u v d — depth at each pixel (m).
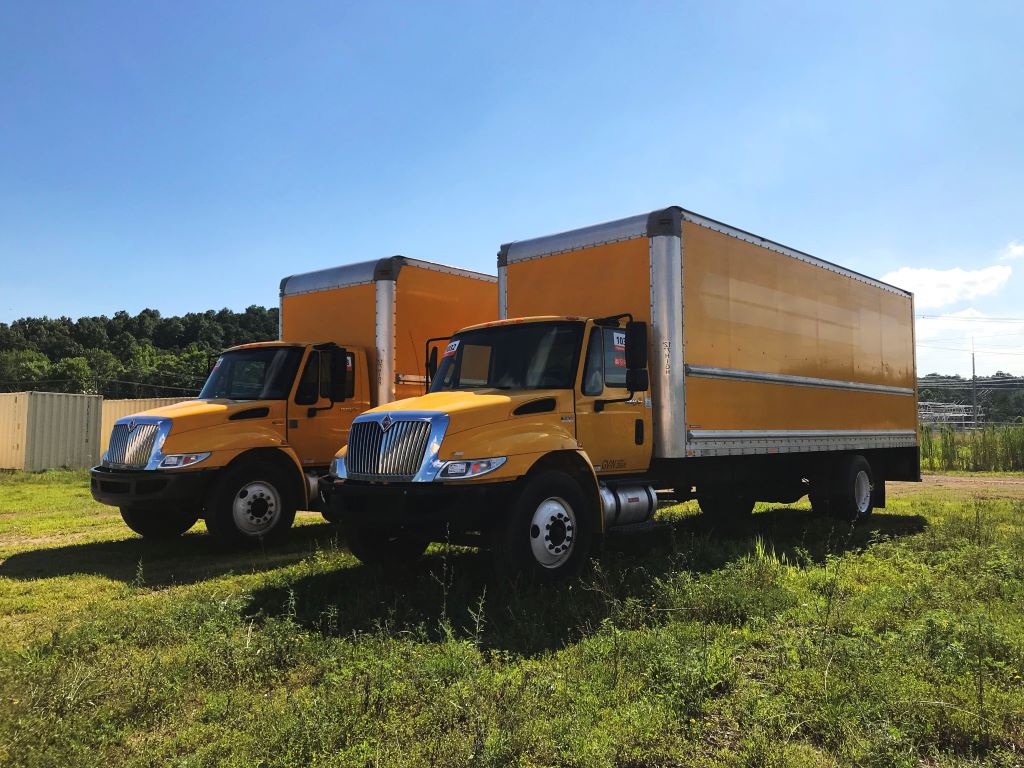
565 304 8.79
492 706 3.81
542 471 6.66
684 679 4.11
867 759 3.32
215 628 5.21
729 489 10.23
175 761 3.30
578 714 3.77
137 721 3.84
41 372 108.69
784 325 9.95
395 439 6.38
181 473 8.63
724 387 8.68
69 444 26.94
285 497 9.44
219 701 4.01
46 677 4.23
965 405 97.69
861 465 11.54
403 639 5.07
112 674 4.44
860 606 5.79
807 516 12.14
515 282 9.32
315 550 9.01
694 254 8.30
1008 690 4.15
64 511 13.59
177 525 10.27
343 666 4.54
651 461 8.23
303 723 3.57
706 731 3.76
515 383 7.25
